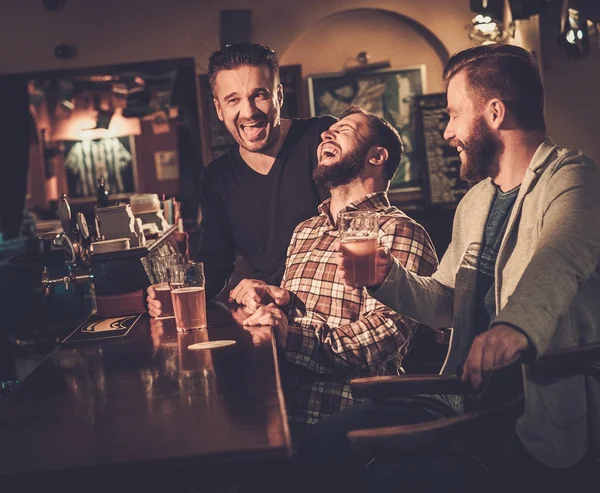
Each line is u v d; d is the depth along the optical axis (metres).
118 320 2.76
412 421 2.02
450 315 2.32
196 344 2.17
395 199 6.81
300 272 2.70
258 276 3.34
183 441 1.32
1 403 1.70
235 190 3.29
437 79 6.79
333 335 2.37
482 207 2.22
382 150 2.69
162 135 8.59
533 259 1.70
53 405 1.64
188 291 2.38
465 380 1.63
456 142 2.16
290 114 6.76
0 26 6.80
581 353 1.78
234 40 6.69
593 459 1.92
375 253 2.07
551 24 5.26
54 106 8.58
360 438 1.49
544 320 1.59
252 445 1.27
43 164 8.60
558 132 5.29
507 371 1.51
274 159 3.23
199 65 6.76
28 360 5.55
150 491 1.24
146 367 1.93
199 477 1.24
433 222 6.45
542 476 1.90
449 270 2.36
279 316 2.39
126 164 8.67
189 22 6.73
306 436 2.07
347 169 2.66
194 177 7.82
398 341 2.37
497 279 2.05
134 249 2.91
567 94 5.20
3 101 6.91
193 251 4.71
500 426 1.48
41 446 1.36
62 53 6.73
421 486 1.76
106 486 1.24
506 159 2.13
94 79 7.88
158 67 6.86
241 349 2.04
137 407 1.56
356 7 6.66
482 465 1.55
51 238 3.09
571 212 1.80
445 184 6.60
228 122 3.16
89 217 3.31
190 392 1.64
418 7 6.64
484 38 6.02
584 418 1.90
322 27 6.79
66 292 4.02
